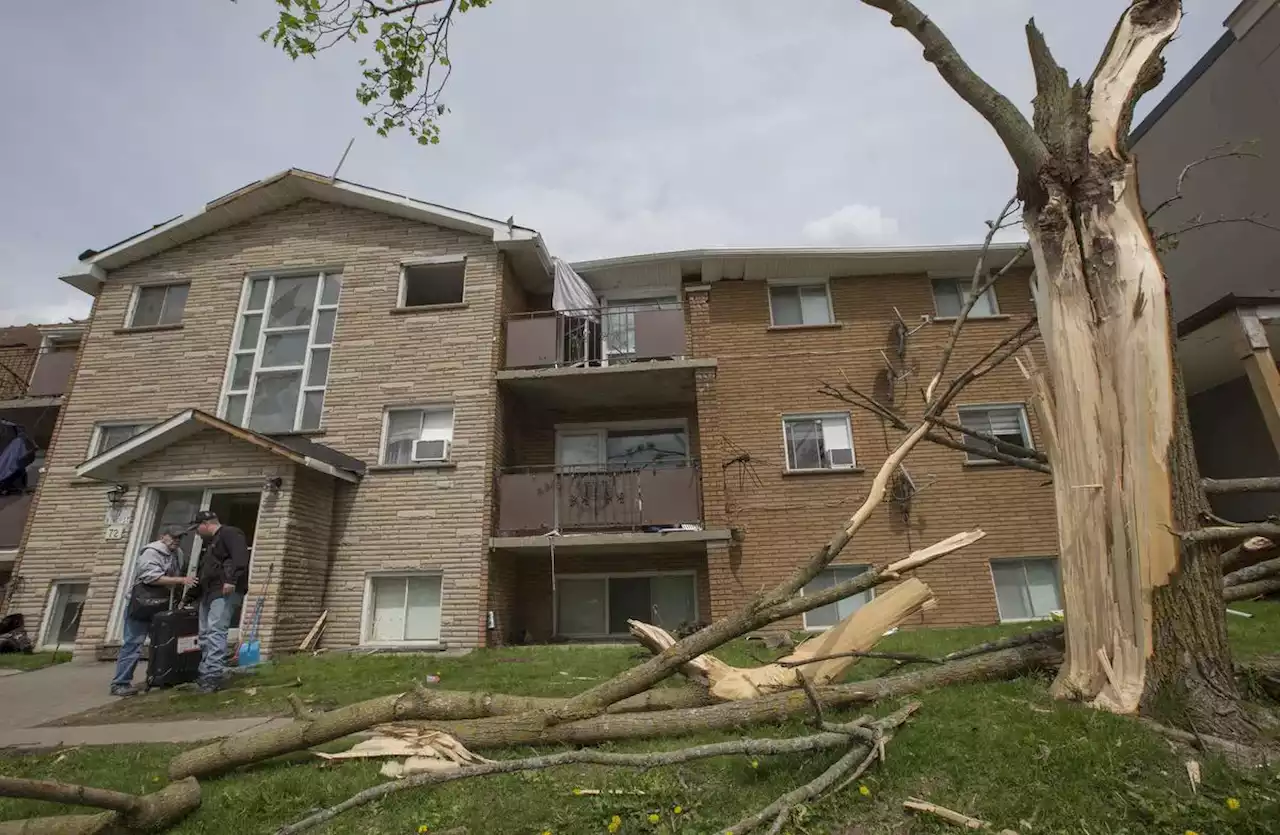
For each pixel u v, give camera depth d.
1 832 3.27
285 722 5.81
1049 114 4.73
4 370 15.22
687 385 12.71
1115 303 4.25
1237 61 11.77
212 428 10.54
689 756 3.53
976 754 3.47
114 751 4.93
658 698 4.73
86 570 11.53
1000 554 11.56
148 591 7.59
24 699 7.16
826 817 3.10
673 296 13.73
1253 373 9.20
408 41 6.57
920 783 3.31
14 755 5.07
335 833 3.30
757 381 12.86
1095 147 4.56
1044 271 4.59
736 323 13.24
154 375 12.78
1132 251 4.30
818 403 12.67
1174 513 3.95
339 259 13.06
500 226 12.64
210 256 13.44
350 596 10.98
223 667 7.23
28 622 11.30
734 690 4.66
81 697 7.22
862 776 3.36
